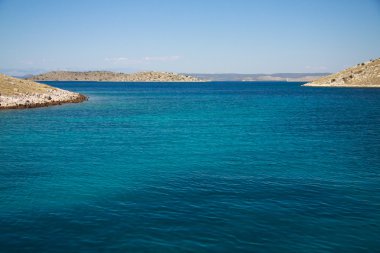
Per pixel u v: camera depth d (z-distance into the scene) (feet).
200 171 81.10
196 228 50.03
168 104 304.50
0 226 50.67
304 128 155.84
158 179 74.49
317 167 85.40
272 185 70.38
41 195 64.08
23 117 188.65
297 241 46.60
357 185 70.74
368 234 48.83
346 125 166.50
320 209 57.52
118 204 59.52
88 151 103.60
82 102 308.19
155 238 47.01
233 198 62.49
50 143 115.65
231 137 130.31
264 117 201.87
